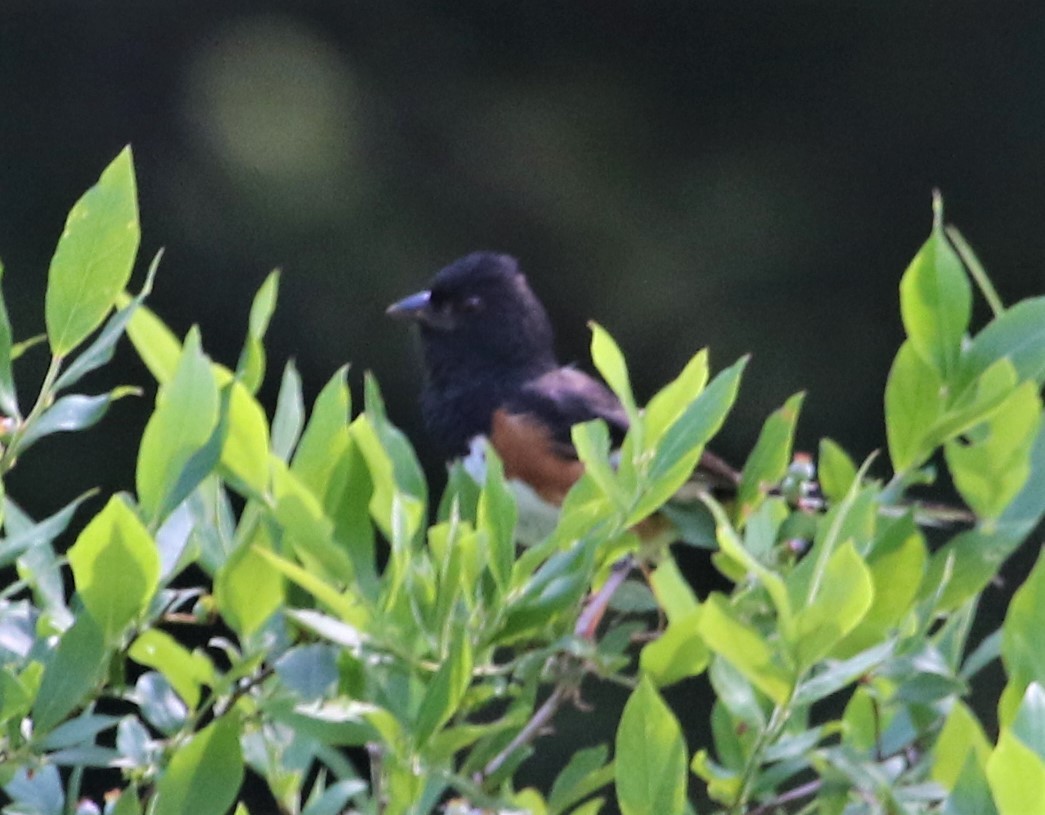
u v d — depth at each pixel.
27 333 21.22
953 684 4.39
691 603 4.50
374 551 4.47
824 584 3.93
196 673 4.33
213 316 21.31
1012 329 4.68
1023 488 4.67
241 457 4.39
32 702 4.18
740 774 4.32
